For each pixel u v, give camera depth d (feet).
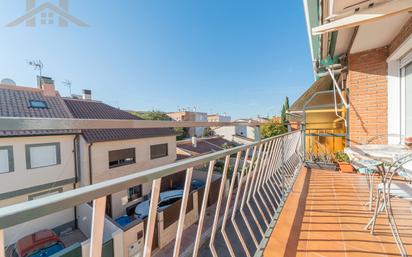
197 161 2.89
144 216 20.75
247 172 5.48
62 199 1.40
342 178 10.95
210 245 3.83
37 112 23.29
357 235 5.73
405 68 10.61
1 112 20.61
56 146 21.22
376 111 11.93
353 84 12.87
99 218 1.73
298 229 6.12
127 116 33.94
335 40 11.35
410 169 5.13
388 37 10.59
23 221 1.21
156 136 30.48
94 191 1.61
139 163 28.09
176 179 29.40
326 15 7.88
